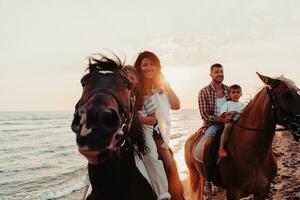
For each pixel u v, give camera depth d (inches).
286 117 206.2
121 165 119.4
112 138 86.9
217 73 257.3
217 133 247.0
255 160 218.5
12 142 1622.8
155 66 149.3
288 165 496.4
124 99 103.7
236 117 233.1
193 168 283.6
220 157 232.1
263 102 215.0
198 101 264.4
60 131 2297.0
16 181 730.2
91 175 118.3
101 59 111.4
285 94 205.9
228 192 232.4
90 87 102.0
